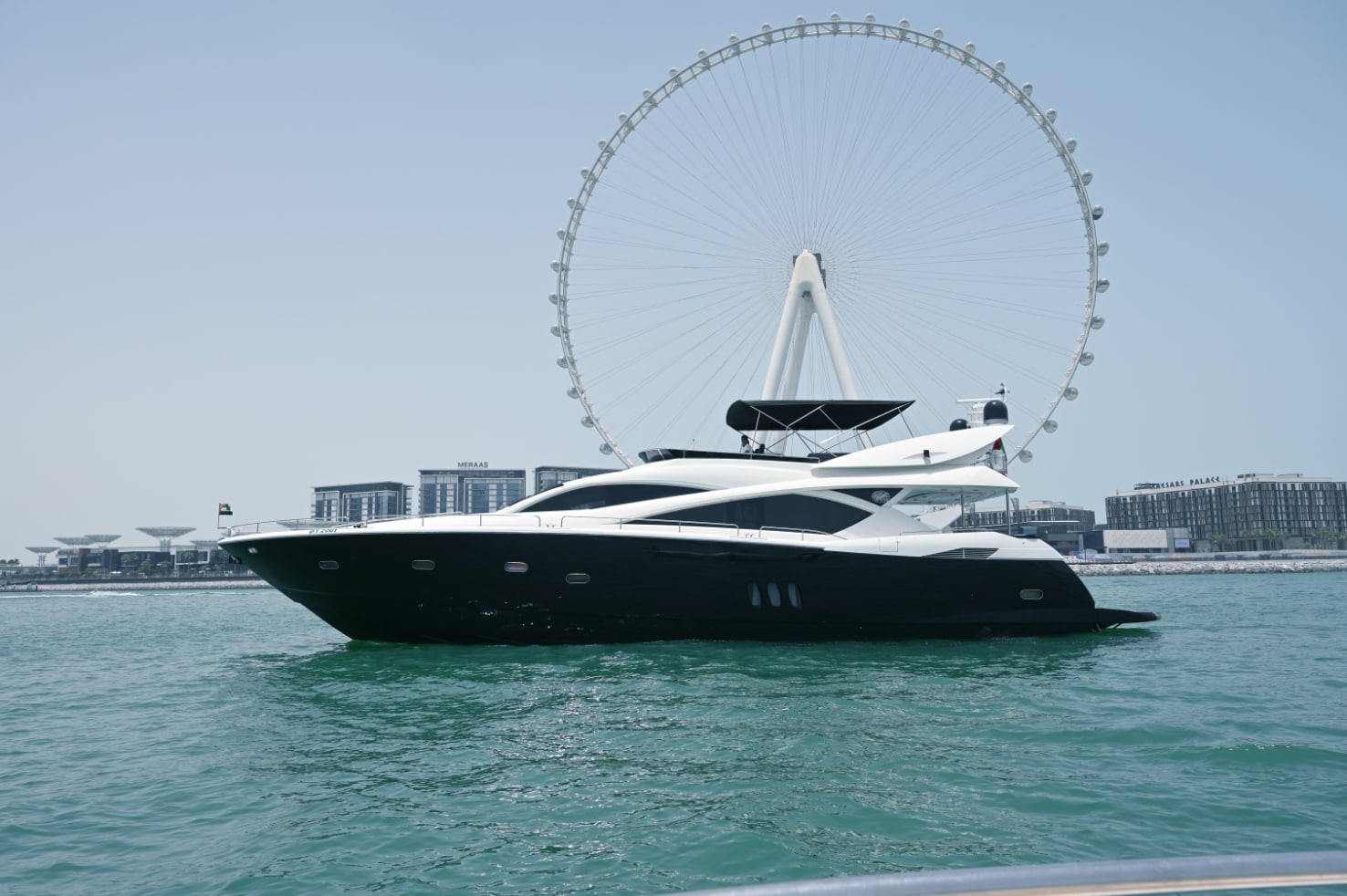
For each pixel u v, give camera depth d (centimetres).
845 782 834
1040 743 977
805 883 181
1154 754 922
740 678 1420
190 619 4259
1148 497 19862
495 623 1723
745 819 731
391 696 1334
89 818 787
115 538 17050
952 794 789
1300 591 5344
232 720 1209
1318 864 192
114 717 1281
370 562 1695
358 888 612
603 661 1595
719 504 1820
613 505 1848
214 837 728
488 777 881
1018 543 1856
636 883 607
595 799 799
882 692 1300
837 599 1764
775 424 2128
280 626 3416
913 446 1934
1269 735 1002
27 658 2250
